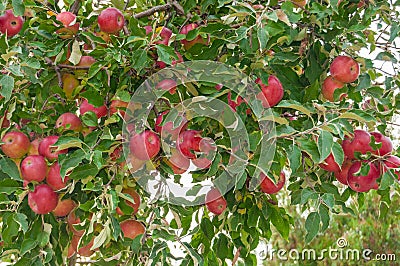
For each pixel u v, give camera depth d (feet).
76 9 7.86
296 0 7.57
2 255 7.18
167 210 8.29
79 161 6.50
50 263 7.34
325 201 6.97
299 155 6.61
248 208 7.86
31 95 7.59
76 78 7.48
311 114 7.25
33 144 7.16
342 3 7.70
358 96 7.69
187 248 6.93
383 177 7.09
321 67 7.61
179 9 7.68
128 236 7.30
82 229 6.96
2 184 6.89
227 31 7.22
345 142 7.34
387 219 16.99
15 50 6.73
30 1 7.34
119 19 7.38
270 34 6.51
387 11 7.93
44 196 6.94
